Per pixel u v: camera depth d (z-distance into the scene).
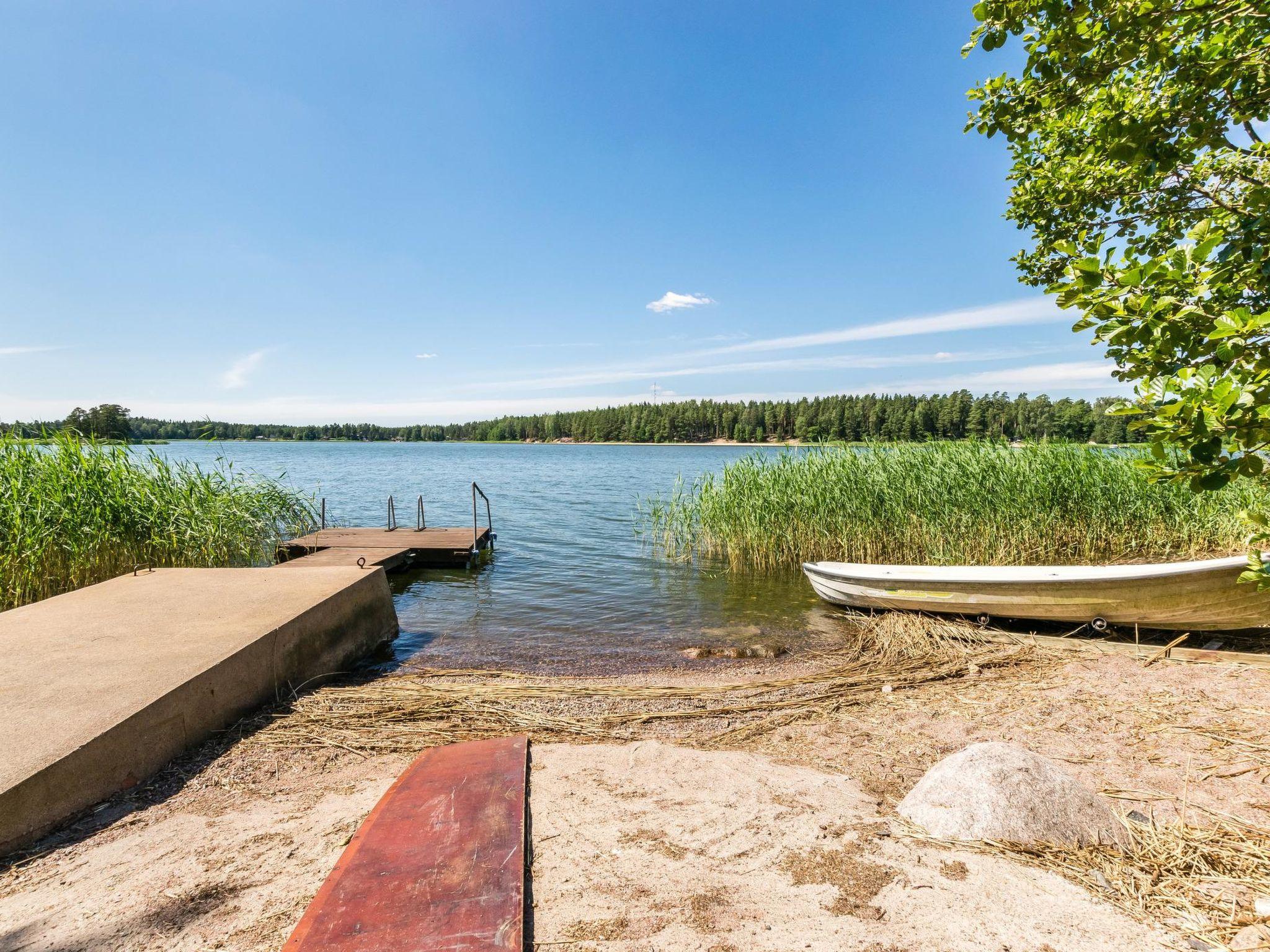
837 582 8.72
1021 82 3.40
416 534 15.13
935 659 6.54
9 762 3.12
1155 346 1.97
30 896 2.57
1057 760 3.93
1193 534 10.78
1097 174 3.80
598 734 4.69
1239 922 2.22
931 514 10.88
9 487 8.28
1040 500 10.63
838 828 2.92
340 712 4.89
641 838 2.81
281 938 2.22
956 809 2.92
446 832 2.62
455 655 7.41
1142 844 2.77
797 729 4.79
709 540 13.81
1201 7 2.30
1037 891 2.39
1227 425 1.84
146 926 2.33
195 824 3.18
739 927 2.18
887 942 2.10
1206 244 1.90
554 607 9.83
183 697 4.05
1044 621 7.26
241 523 11.28
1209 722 4.35
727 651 7.42
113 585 6.55
